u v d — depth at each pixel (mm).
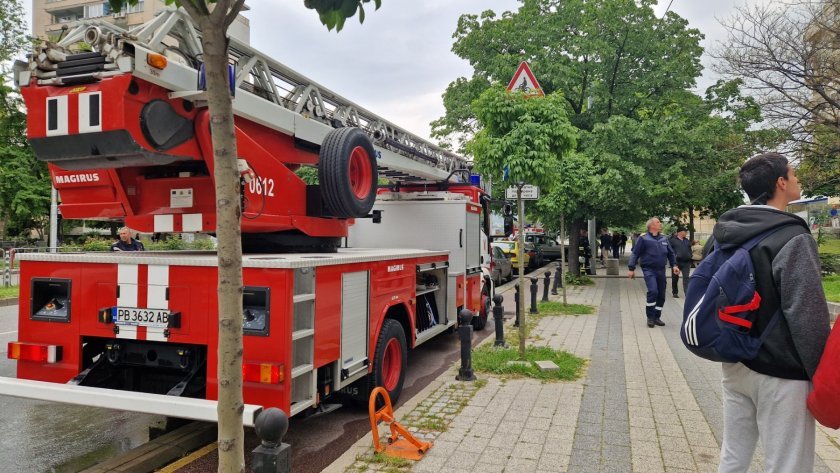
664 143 17641
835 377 2266
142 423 5516
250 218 5164
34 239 33156
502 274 19156
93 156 4316
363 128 7809
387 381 5941
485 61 21062
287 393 4004
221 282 2484
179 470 4391
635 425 5121
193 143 4742
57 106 4234
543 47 19859
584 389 6293
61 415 5762
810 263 2443
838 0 13953
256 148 5266
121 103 4109
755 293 2535
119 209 5176
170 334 4262
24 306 4652
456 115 22125
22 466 4473
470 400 5867
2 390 4176
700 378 6785
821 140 15688
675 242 15547
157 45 4488
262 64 5699
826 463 4227
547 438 4789
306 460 4621
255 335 4066
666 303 14484
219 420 2506
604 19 19188
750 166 2861
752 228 2604
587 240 24719
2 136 26516
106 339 4609
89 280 4492
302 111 6418
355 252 6672
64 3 51594
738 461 2795
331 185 5930
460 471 4129
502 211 11953
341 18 2889
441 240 8898
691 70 19781
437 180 10578
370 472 4121
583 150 18328
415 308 6809
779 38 14992
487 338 9461
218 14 2426
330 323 4602
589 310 12766
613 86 19875
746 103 19203
